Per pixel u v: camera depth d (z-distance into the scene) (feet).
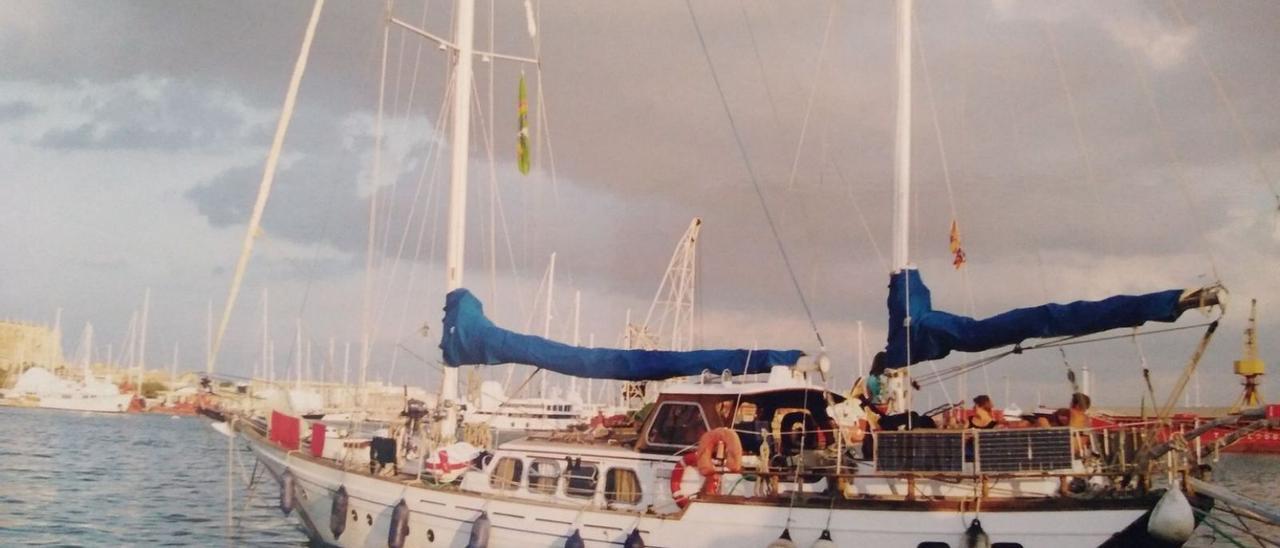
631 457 48.06
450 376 62.28
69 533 80.89
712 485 44.65
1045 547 38.19
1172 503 35.65
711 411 47.42
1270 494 98.89
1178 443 37.09
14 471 132.57
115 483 121.29
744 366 49.60
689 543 44.09
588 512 46.62
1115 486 39.19
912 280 45.11
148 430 259.19
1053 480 40.32
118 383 341.21
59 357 368.27
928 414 48.01
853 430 44.78
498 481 51.72
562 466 50.06
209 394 74.84
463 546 50.34
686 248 110.22
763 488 44.24
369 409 70.90
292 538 79.71
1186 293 36.29
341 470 58.90
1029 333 39.78
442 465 54.13
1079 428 38.09
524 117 71.46
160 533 81.46
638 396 65.21
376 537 55.52
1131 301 37.40
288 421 68.74
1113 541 37.37
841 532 41.09
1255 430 38.27
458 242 65.31
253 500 106.01
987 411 43.93
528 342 51.85
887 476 40.50
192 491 114.01
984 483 39.32
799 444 48.67
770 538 42.37
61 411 336.70
